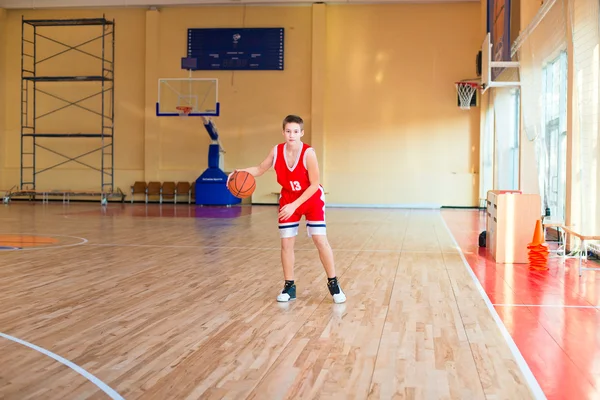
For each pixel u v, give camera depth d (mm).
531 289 4941
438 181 16766
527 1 9508
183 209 15062
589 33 6633
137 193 17641
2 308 4105
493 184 14820
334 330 3574
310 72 17047
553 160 10570
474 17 16516
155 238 8477
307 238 8633
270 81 17234
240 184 4336
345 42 16984
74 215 12750
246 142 17406
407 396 2512
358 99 17000
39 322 3727
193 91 17438
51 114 18016
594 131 6672
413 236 9062
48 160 18062
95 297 4480
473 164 16688
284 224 4375
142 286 4922
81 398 2463
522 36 9609
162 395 2504
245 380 2693
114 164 17844
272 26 17125
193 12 17344
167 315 3928
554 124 10539
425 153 16828
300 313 4008
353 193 17078
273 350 3158
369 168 17031
